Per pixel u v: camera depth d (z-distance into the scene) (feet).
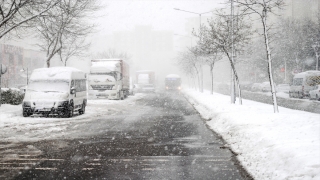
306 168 18.21
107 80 102.73
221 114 49.52
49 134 38.75
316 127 30.04
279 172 19.56
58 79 57.11
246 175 21.07
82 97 64.75
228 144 31.71
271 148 24.11
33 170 22.48
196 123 48.85
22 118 52.65
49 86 56.29
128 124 48.37
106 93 102.94
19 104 74.49
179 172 21.93
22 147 30.78
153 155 27.25
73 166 23.61
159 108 77.92
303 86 106.01
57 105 54.08
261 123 36.32
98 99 106.63
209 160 25.31
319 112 61.11
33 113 53.93
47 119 53.11
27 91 55.93
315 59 156.76
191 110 72.13
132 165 23.88
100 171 22.21
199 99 95.40
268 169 20.90
